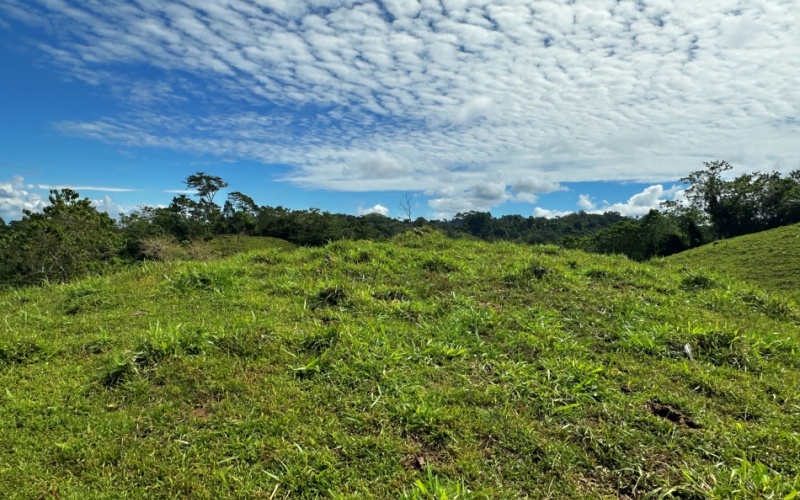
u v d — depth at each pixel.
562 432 3.34
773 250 29.56
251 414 3.44
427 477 2.80
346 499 2.64
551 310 5.73
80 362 4.33
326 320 5.34
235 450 3.07
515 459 3.06
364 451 3.07
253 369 4.08
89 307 6.00
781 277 25.25
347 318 5.25
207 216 59.03
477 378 4.09
